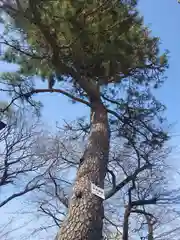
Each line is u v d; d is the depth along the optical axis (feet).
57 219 34.37
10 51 25.70
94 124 23.00
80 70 24.34
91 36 22.26
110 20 22.75
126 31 24.02
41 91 27.81
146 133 32.35
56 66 23.43
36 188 35.42
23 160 35.01
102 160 20.21
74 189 18.39
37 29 22.07
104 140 21.58
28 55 24.16
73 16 20.68
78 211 16.80
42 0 19.26
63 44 22.70
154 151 33.91
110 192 29.19
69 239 15.72
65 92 27.81
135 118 31.17
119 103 30.68
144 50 27.94
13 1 19.66
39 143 36.17
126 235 30.60
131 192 33.65
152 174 36.29
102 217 17.30
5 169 33.42
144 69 29.76
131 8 25.70
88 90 24.86
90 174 19.02
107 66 24.44
